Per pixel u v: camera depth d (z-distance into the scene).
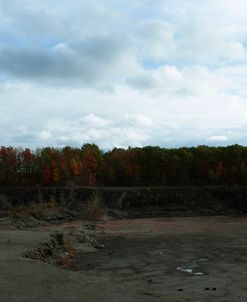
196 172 137.25
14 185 124.44
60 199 104.75
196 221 83.00
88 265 32.12
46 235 41.28
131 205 107.38
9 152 130.00
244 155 138.12
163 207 107.62
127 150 143.12
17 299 17.16
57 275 22.09
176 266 31.39
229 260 33.78
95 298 17.77
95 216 88.38
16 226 65.38
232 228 65.50
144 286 24.45
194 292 22.88
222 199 114.31
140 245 44.19
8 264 24.41
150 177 136.62
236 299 21.36
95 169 136.12
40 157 132.50
